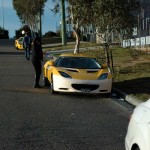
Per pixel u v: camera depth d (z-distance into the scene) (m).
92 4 21.53
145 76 19.41
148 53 30.14
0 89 16.89
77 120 11.22
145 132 5.03
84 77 15.30
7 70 24.75
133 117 5.62
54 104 13.69
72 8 23.89
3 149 8.26
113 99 15.12
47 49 47.19
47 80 17.64
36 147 8.44
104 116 11.88
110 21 20.83
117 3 20.53
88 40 59.38
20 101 14.11
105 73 15.68
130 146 5.56
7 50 48.81
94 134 9.63
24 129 9.99
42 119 11.23
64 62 16.34
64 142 8.87
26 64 28.97
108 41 21.39
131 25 21.23
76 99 14.90
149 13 32.47
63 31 53.00
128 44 36.22
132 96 14.56
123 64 24.39
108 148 8.44
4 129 9.96
